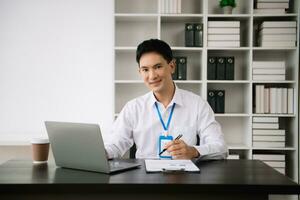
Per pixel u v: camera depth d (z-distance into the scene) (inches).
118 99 128.4
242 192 42.9
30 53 126.4
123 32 127.8
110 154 69.1
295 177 116.7
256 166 55.1
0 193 43.2
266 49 117.9
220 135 74.4
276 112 118.1
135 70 128.5
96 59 127.6
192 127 78.2
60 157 53.1
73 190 43.0
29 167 54.4
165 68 72.2
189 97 81.5
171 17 119.6
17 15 125.6
